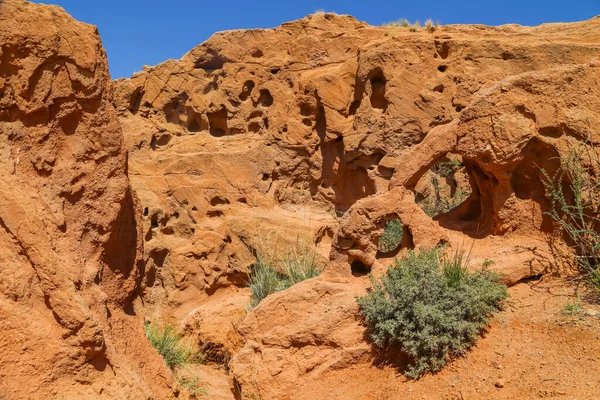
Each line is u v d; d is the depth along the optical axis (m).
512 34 10.23
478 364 5.23
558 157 6.13
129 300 5.46
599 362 4.70
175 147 12.04
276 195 11.64
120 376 4.49
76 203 4.75
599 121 6.06
